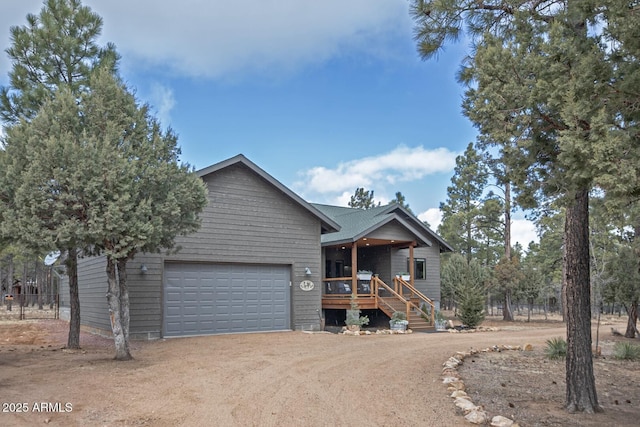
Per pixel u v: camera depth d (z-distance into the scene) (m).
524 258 41.03
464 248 35.84
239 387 7.36
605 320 26.77
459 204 32.91
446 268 29.25
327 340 13.40
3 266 36.06
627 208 6.29
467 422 5.73
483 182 27.67
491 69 5.63
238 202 15.61
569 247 6.78
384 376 8.31
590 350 6.59
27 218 8.52
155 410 6.06
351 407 6.31
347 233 19.56
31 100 11.76
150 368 8.85
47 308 31.89
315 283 17.16
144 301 13.63
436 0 7.34
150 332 13.62
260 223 16.03
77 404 6.31
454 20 7.62
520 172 5.68
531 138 5.50
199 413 5.95
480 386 7.84
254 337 14.06
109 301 9.87
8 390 7.06
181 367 8.97
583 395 6.41
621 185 4.19
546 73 5.15
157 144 9.84
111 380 7.77
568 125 4.80
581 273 6.66
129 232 8.94
